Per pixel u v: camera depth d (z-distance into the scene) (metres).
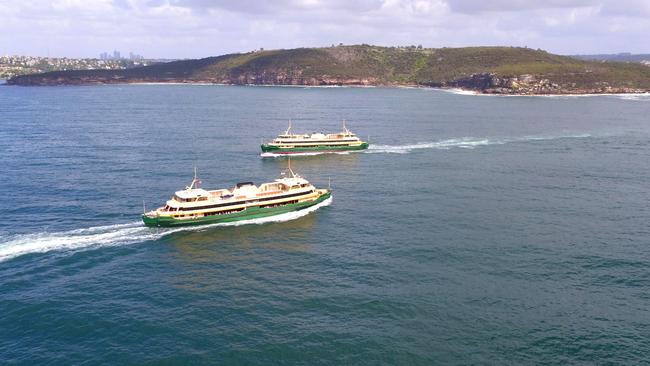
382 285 80.31
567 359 62.50
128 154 175.12
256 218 111.50
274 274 84.50
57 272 84.25
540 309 73.44
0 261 87.50
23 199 119.50
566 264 87.94
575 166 164.00
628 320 70.81
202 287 79.94
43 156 168.25
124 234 100.81
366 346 64.62
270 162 172.25
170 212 105.12
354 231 104.38
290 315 71.56
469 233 102.38
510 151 190.62
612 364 61.66
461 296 76.88
